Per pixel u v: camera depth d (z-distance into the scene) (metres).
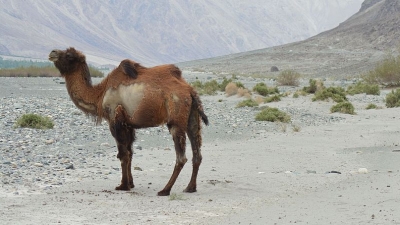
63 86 61.03
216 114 35.69
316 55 174.25
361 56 164.88
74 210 12.92
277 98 47.53
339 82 86.62
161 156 20.86
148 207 13.47
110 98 15.52
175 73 15.54
